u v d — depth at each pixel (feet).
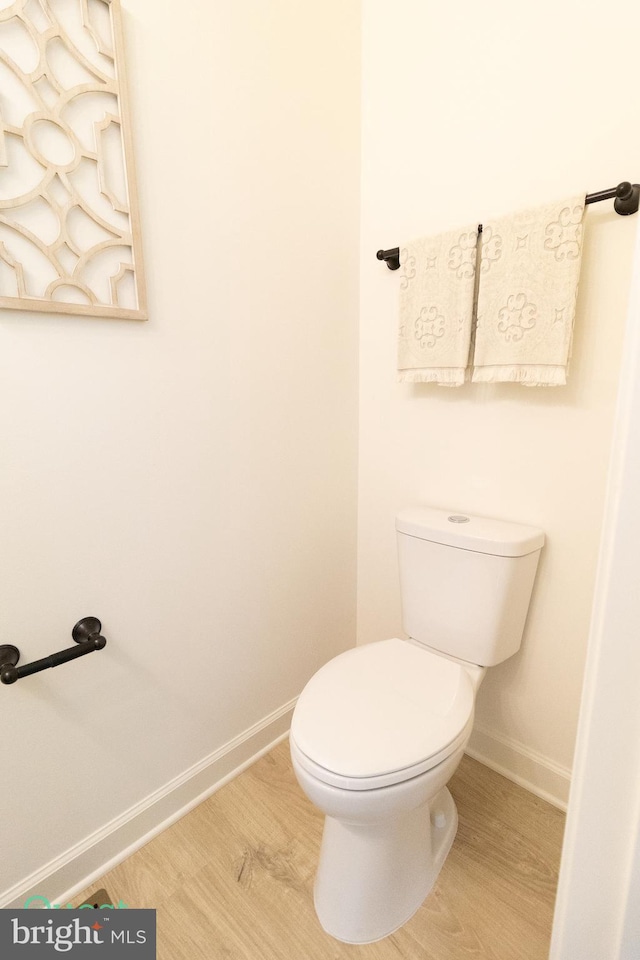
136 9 3.03
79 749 3.46
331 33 4.29
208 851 3.88
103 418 3.26
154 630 3.80
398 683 3.50
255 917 3.40
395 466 5.08
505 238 3.59
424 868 3.51
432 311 4.10
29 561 3.04
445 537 4.05
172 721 4.06
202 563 4.05
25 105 2.63
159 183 3.31
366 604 5.74
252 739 4.77
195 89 3.41
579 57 3.31
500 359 3.75
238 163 3.76
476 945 3.21
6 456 2.86
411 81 4.26
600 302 3.46
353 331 5.06
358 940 3.23
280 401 4.44
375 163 4.68
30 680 3.13
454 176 4.12
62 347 3.00
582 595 3.89
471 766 4.78
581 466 3.73
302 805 4.32
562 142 3.48
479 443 4.33
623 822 1.14
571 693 4.09
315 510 5.02
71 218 2.90
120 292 3.20
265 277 4.11
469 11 3.78
